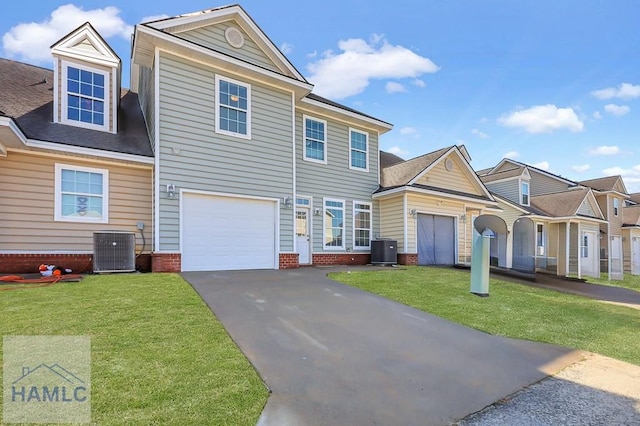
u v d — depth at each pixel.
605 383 3.99
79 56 9.55
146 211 9.77
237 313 5.48
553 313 7.30
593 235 22.67
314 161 13.19
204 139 9.88
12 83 10.02
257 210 10.74
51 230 8.58
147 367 3.46
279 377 3.58
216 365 3.65
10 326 4.24
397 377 3.81
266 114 11.12
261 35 11.02
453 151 15.36
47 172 8.62
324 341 4.67
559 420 3.14
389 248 13.30
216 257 9.88
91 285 6.61
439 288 8.66
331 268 11.40
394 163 18.50
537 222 20.89
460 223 15.78
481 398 3.49
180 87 9.61
